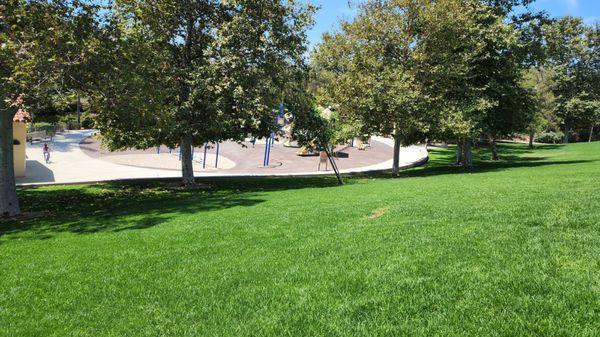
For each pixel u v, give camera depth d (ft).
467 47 80.59
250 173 107.96
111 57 43.80
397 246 21.04
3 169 45.37
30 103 42.45
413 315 13.82
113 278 20.76
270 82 65.21
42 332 15.56
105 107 45.62
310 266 19.77
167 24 63.21
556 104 202.28
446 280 16.02
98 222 37.47
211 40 65.36
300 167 123.95
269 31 63.21
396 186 54.49
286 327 14.10
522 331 12.06
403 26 77.36
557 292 14.05
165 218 37.29
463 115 76.69
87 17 41.73
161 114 50.06
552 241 19.33
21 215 46.21
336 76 82.84
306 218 32.19
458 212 28.45
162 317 16.05
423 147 190.19
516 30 82.84
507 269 16.37
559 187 38.09
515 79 89.86
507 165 92.89
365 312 14.42
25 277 21.71
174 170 111.34
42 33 37.99
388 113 77.51
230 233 28.58
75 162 116.88
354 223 28.96
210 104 59.67
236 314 15.66
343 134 79.92
